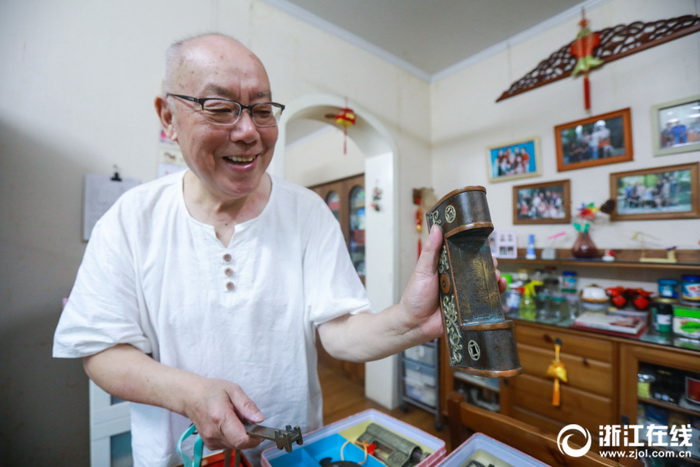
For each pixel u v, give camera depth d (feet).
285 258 2.20
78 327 1.76
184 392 1.49
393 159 7.82
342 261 2.31
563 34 6.51
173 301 1.96
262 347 2.10
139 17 4.77
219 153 1.64
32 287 4.02
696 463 4.09
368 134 7.79
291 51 6.31
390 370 7.56
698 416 4.10
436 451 1.79
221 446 1.46
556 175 6.49
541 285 6.17
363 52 7.43
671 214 5.14
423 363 7.14
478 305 1.30
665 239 5.21
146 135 4.74
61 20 4.24
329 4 6.30
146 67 4.78
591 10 6.16
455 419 2.57
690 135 5.04
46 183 4.10
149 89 4.79
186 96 1.54
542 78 6.74
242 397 1.49
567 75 6.35
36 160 4.06
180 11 5.11
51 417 4.11
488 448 1.90
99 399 3.48
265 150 1.77
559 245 6.39
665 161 5.27
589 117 6.03
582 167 6.09
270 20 6.05
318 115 7.34
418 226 8.13
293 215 2.27
